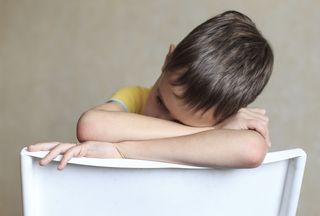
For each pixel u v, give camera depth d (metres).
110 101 0.92
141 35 1.74
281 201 0.68
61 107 1.87
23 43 1.85
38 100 1.89
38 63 1.86
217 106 0.71
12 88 1.90
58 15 1.80
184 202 0.62
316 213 1.68
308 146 1.66
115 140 0.69
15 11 1.83
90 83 1.83
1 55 1.88
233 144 0.61
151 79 1.77
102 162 0.56
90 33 1.79
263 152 0.61
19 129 1.93
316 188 1.67
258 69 0.74
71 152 0.57
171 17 1.70
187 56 0.69
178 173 0.59
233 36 0.72
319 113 1.62
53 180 0.59
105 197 0.60
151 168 0.58
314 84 1.61
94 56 1.80
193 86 0.69
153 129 0.70
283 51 1.62
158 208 0.62
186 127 0.71
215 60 0.69
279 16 1.60
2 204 1.96
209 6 1.66
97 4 1.75
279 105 1.65
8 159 1.95
